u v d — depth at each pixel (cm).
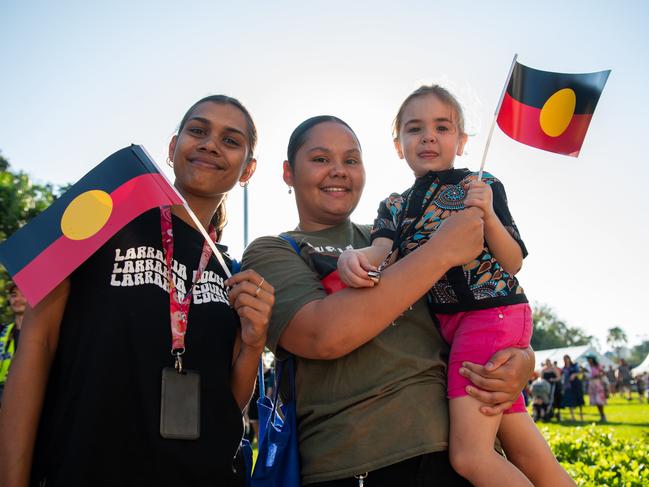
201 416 233
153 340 231
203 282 260
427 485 249
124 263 238
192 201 291
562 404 2225
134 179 241
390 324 278
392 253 292
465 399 261
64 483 206
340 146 321
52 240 227
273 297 253
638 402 3588
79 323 227
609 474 669
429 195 302
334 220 329
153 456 219
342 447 253
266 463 271
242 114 304
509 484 241
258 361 260
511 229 286
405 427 253
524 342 281
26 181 2777
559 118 309
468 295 283
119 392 220
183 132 293
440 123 332
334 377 271
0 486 207
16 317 655
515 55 293
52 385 228
